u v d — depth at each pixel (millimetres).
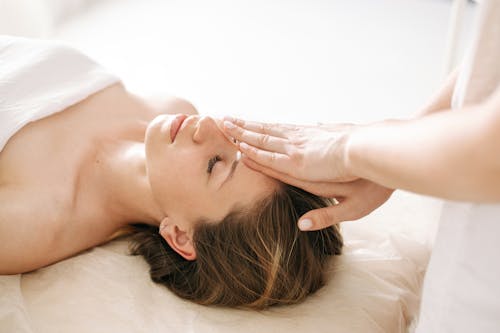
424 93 2033
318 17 2570
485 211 762
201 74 2023
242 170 1167
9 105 1216
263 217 1153
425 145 652
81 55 1418
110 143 1349
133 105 1448
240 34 2365
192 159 1164
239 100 1882
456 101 788
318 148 983
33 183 1198
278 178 1113
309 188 1075
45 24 2188
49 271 1186
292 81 2041
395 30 2484
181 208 1187
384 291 1220
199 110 1794
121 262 1240
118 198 1297
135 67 2020
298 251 1165
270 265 1144
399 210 1447
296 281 1158
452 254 817
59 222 1204
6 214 1135
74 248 1239
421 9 2688
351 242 1343
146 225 1345
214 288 1169
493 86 713
